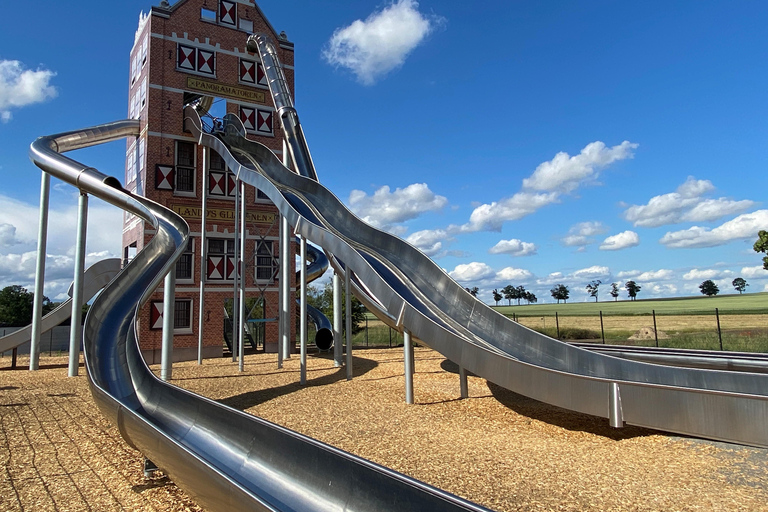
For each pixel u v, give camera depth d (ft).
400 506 13.03
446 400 43.21
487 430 33.12
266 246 93.61
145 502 21.06
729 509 19.45
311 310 105.19
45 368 73.36
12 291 209.15
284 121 86.22
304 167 81.92
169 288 57.72
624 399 30.89
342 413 38.27
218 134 87.81
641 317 195.11
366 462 14.30
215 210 90.58
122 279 51.24
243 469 19.54
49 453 28.45
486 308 47.24
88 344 37.76
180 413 27.25
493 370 36.01
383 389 49.06
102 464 26.30
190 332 84.74
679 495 20.95
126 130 88.94
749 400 27.12
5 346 75.36
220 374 62.49
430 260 53.67
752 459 25.82
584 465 25.23
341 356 70.03
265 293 94.17
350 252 45.85
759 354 45.68
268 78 90.94
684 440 29.86
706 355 49.06
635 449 28.63
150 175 84.89
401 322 41.37
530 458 26.40
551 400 33.50
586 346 59.57
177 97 88.94
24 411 40.32
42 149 67.72
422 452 27.50
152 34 87.81
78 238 63.62
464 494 20.98
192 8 92.27
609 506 19.76
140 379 34.47
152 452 20.92
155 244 58.03
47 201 71.77
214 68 93.30
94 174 62.80
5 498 21.67
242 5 97.81
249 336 103.35
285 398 45.14
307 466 16.78
